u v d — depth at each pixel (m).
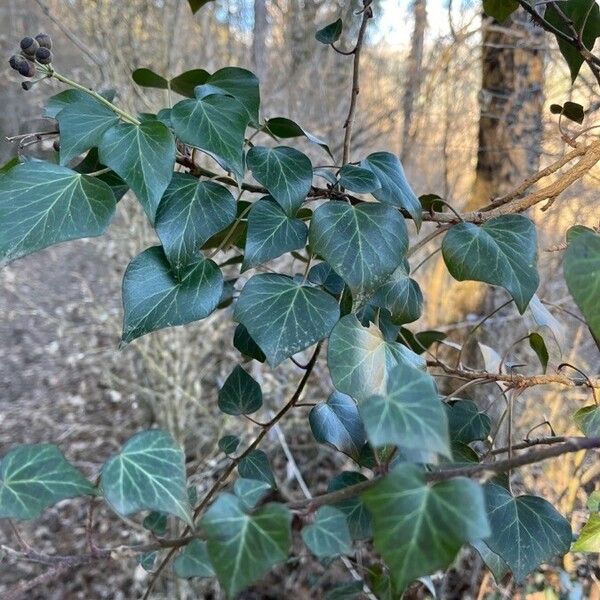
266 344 0.28
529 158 0.97
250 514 0.22
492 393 0.80
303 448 1.20
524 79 0.96
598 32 0.39
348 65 1.62
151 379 1.25
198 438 1.30
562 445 0.21
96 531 1.19
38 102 1.64
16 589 0.25
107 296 1.86
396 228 0.30
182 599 0.94
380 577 0.33
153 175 0.27
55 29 1.94
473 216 0.35
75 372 1.79
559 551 0.30
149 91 1.43
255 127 0.35
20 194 0.26
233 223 0.33
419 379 0.22
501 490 0.31
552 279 1.01
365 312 0.37
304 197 0.31
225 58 1.75
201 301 0.30
